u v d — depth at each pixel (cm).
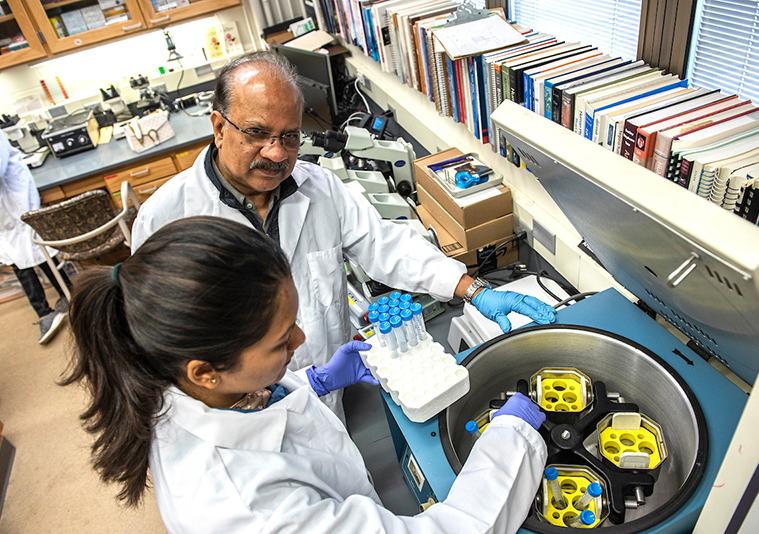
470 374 109
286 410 80
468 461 85
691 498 81
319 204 141
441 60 193
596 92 132
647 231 75
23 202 285
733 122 109
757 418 53
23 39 337
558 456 99
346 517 68
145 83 373
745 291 62
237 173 124
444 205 188
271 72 114
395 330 103
